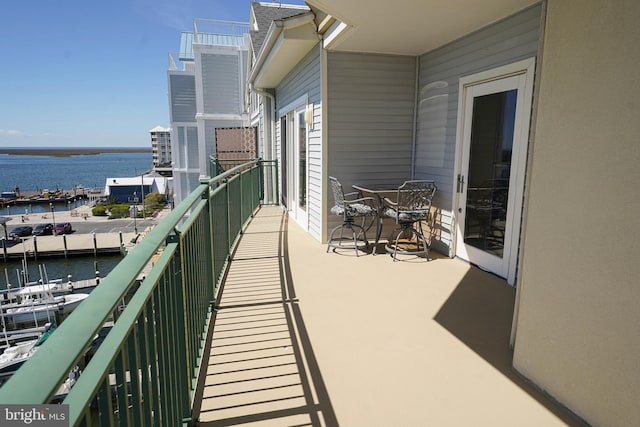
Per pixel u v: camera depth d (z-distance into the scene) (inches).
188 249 77.6
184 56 773.3
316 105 203.8
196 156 733.3
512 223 140.2
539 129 75.8
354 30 153.6
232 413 72.9
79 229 1397.6
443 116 178.9
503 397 77.2
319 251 189.9
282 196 332.8
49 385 21.0
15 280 949.2
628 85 58.0
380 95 196.1
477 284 142.1
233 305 123.2
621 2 58.6
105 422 31.1
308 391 79.3
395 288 138.3
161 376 51.3
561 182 70.9
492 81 147.9
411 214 172.6
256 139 434.3
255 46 325.7
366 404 75.2
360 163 199.6
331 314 116.3
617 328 61.1
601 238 63.2
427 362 90.1
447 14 135.3
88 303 30.1
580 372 68.4
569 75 68.4
